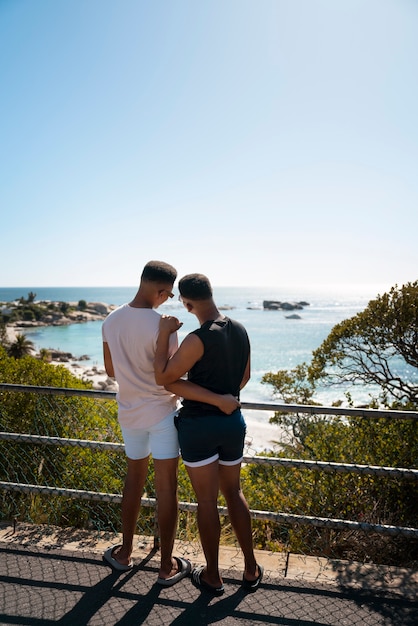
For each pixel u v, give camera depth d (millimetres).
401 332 7785
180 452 2807
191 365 2566
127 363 2711
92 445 3322
